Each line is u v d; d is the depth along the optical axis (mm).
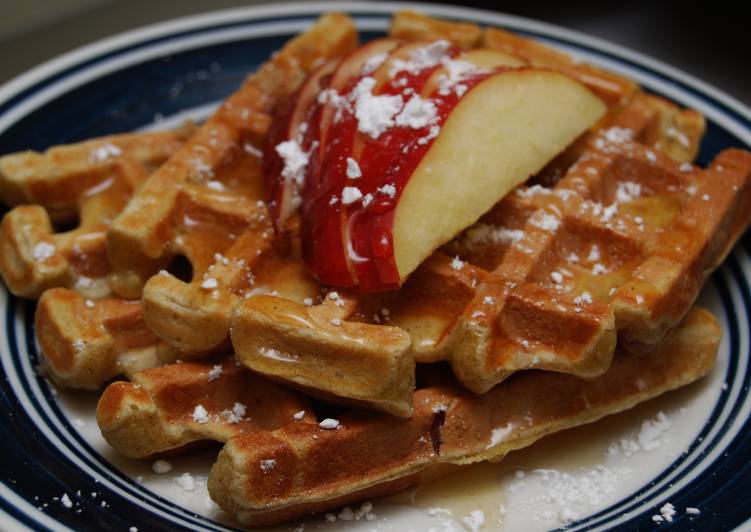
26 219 496
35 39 739
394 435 439
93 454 457
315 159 465
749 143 569
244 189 499
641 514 444
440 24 560
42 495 427
